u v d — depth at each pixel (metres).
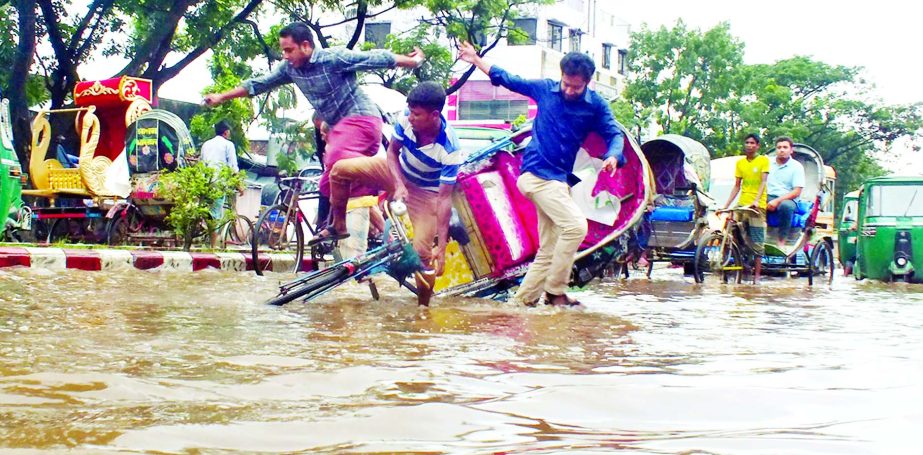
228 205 13.80
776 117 46.44
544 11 50.38
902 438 2.59
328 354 3.98
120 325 4.83
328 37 25.75
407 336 4.73
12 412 2.74
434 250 6.92
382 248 6.62
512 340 4.70
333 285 6.54
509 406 2.95
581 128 7.12
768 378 3.61
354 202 8.67
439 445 2.43
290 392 3.12
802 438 2.57
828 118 51.19
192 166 13.11
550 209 7.07
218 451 2.33
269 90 7.93
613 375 3.62
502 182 7.84
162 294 6.83
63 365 3.51
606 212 7.88
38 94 21.78
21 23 18.52
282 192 11.30
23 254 9.85
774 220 13.65
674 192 14.65
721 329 5.64
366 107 7.82
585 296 8.77
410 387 3.24
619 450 2.41
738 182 12.85
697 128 43.09
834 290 11.67
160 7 20.80
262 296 6.92
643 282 12.48
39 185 14.38
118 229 13.59
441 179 6.60
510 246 7.75
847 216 24.94
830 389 3.36
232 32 24.78
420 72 27.94
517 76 7.33
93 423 2.61
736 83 42.91
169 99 25.70
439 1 27.08
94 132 13.97
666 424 2.76
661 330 5.47
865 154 53.28
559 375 3.58
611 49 59.34
